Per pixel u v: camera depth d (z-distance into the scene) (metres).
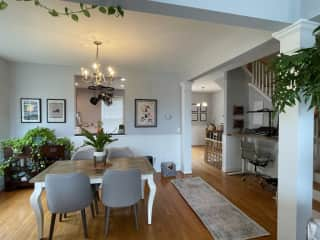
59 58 3.86
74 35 2.76
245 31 2.50
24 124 4.20
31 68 4.21
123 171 2.25
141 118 4.86
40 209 2.24
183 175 4.68
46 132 3.90
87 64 4.26
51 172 2.43
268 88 4.46
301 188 1.71
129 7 1.47
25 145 3.69
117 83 5.84
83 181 2.18
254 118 4.93
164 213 2.84
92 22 2.37
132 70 4.77
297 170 1.70
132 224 2.55
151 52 3.47
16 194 3.52
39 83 4.26
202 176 4.61
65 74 4.39
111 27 2.50
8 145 3.67
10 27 2.53
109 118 7.73
